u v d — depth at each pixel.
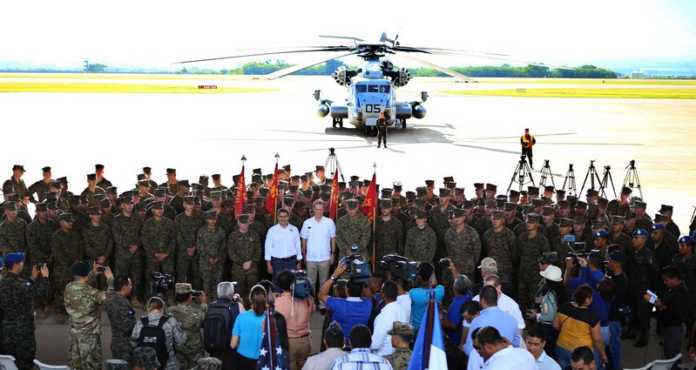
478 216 14.48
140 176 17.55
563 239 12.38
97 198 14.32
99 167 17.55
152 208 13.56
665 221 14.39
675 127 51.66
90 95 80.69
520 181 25.73
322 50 42.09
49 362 11.37
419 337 7.02
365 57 43.09
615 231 13.44
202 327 9.46
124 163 31.55
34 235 13.43
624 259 12.27
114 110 60.06
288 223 13.44
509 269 13.16
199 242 13.26
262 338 8.28
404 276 9.62
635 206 14.92
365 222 13.50
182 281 13.96
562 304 9.94
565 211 14.72
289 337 9.34
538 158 34.75
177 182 16.56
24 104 65.06
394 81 42.53
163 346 8.66
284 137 41.47
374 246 13.90
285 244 13.09
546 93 101.81
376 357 7.10
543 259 10.00
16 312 10.05
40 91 86.31
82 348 9.91
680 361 9.92
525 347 8.74
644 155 36.59
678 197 25.92
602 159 34.91
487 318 8.19
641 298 12.04
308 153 34.41
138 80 135.00
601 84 147.88
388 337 8.48
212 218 13.17
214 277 13.34
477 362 7.75
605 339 9.85
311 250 13.55
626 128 50.66
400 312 8.66
